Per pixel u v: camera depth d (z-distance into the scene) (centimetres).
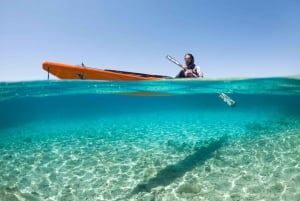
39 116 2970
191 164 742
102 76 1078
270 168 688
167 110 3509
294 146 922
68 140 1239
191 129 1541
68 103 2177
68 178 661
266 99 2183
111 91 1447
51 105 2152
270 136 1150
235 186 579
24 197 544
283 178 616
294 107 3033
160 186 592
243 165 718
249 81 1213
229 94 1798
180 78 1030
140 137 1251
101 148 995
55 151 963
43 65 1066
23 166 766
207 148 934
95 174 685
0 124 2756
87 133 1520
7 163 802
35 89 1305
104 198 545
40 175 686
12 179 657
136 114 4012
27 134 1758
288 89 1533
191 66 1038
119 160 805
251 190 556
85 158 841
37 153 935
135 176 661
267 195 530
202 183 601
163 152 890
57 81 1109
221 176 640
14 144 1172
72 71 1080
